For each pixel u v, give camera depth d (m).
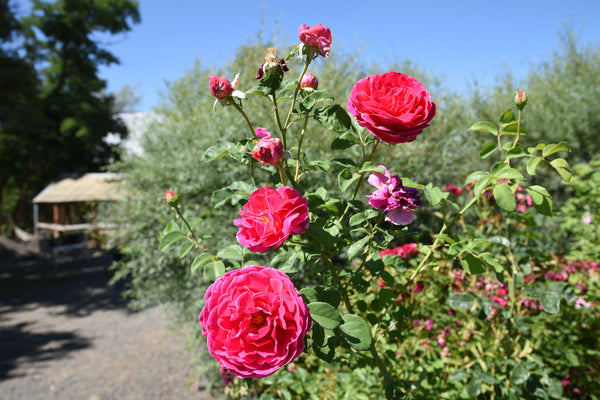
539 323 1.59
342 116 0.99
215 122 3.62
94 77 16.95
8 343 4.75
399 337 1.28
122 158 4.79
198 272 3.25
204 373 3.33
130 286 7.46
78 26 15.84
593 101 6.80
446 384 1.72
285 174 1.09
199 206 3.62
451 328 1.84
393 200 0.95
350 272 1.10
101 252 12.17
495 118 6.88
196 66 6.11
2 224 17.05
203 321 0.77
